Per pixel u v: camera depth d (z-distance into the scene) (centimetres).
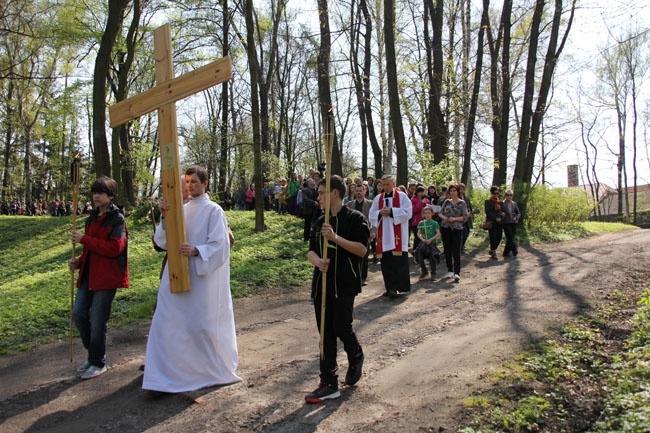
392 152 2503
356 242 434
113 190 524
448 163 1745
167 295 470
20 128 3469
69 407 454
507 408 394
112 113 507
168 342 462
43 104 3019
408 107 2119
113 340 663
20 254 1638
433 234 1001
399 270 835
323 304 424
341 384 470
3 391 498
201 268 459
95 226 516
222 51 2373
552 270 1006
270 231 1555
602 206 5662
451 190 995
